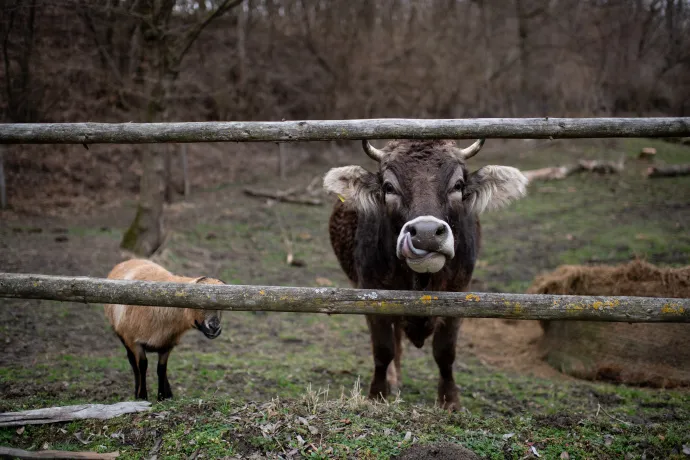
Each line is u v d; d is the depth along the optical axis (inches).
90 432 131.4
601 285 252.8
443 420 137.9
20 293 131.8
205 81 657.0
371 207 155.7
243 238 458.6
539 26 907.4
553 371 259.8
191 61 647.1
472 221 171.8
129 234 377.7
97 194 577.0
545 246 437.1
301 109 790.5
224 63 687.1
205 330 157.1
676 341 232.2
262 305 129.0
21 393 166.7
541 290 270.7
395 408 143.1
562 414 148.6
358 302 128.3
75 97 523.5
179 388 193.3
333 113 761.6
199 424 131.2
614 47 868.0
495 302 126.6
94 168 615.2
